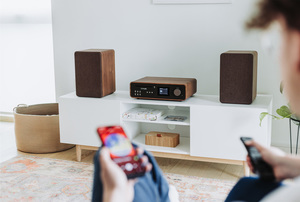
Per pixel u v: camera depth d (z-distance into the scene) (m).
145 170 0.66
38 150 3.00
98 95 2.72
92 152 3.05
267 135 2.39
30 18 3.60
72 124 2.79
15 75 3.79
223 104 2.45
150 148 2.68
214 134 2.45
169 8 2.97
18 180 2.48
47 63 3.62
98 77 2.69
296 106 0.31
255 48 2.81
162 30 3.02
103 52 2.70
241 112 2.36
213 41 2.90
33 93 3.75
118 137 0.69
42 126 2.96
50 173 2.60
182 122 2.57
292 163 0.51
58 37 3.33
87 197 2.24
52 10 3.31
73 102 2.76
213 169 2.68
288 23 0.29
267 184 0.62
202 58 2.96
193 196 2.24
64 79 3.38
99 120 2.72
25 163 2.79
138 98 2.69
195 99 2.64
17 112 3.21
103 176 0.51
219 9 2.84
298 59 0.29
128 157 0.66
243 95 2.42
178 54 3.01
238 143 2.40
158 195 0.71
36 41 3.62
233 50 2.67
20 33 3.67
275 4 0.30
